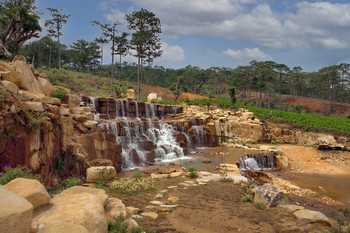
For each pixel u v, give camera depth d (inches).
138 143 812.0
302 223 309.9
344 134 1455.5
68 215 178.4
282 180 756.0
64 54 3821.4
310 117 1777.8
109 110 1051.3
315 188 707.4
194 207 359.3
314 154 1151.6
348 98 5000.0
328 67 4069.9
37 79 651.5
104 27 1994.3
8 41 1071.0
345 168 1010.7
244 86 4313.5
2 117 335.0
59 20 2719.0
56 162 491.2
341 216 462.6
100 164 603.2
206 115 1332.4
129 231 227.1
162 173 623.5
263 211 353.1
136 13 2292.1
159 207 351.3
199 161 819.4
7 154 339.6
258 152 1016.9
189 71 5142.7
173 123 1061.8
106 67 5211.6
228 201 397.1
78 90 1963.6
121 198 391.5
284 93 5556.1
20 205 143.6
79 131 628.4
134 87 2908.5
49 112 500.7
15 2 1358.3
